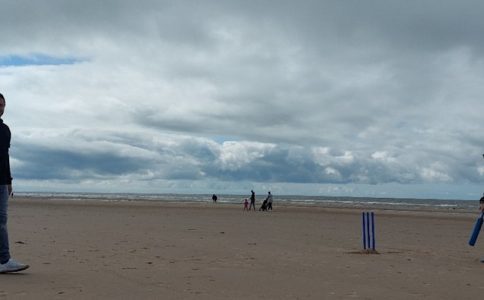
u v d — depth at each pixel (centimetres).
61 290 627
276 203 7100
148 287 668
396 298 638
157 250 1122
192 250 1138
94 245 1198
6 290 617
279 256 1065
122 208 4228
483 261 1070
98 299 583
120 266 854
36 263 870
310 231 1930
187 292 641
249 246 1271
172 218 2695
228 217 2956
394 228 2342
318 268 895
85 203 5694
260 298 618
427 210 5431
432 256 1163
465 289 716
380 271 877
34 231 1612
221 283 714
